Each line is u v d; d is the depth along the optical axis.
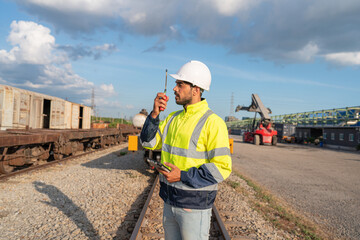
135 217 4.30
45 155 9.06
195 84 1.73
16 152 7.43
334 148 30.09
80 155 11.30
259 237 3.82
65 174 7.45
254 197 6.23
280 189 7.33
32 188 5.86
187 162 1.65
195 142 1.65
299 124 41.00
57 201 5.06
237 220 4.45
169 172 1.56
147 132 1.84
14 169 8.13
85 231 3.75
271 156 16.28
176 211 1.67
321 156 18.27
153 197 5.40
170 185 1.68
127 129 20.20
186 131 1.69
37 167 7.99
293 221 4.77
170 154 1.76
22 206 4.73
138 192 5.89
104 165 9.28
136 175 7.68
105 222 4.10
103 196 5.43
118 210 4.65
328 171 11.19
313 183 8.43
